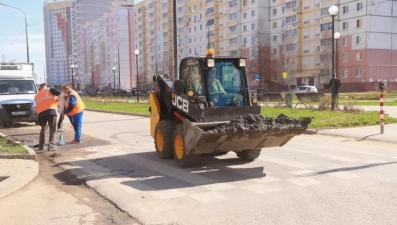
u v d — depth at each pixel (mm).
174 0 19172
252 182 7309
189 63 9156
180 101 8883
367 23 62938
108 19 117625
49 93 11508
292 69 74312
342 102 22172
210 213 5664
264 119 8031
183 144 8484
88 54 131625
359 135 13156
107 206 6223
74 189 7312
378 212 5527
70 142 13008
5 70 19875
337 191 6586
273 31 79500
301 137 13430
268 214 5555
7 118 17812
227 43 87375
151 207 6000
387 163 8734
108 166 9102
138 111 26844
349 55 65875
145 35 114062
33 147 12109
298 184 7082
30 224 5480
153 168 8703
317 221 5250
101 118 23734
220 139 7559
